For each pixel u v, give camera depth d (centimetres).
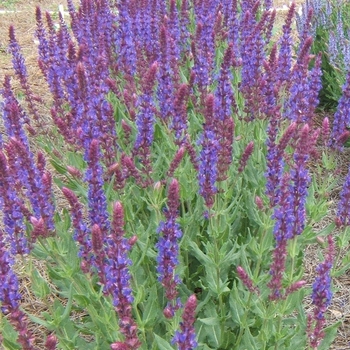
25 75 131
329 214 136
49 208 89
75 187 120
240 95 132
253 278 91
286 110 122
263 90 114
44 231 87
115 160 106
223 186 100
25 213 89
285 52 123
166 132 112
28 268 88
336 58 172
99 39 138
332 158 113
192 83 115
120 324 71
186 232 103
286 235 80
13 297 73
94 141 81
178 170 101
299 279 93
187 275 105
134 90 128
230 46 94
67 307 89
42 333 107
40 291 89
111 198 105
